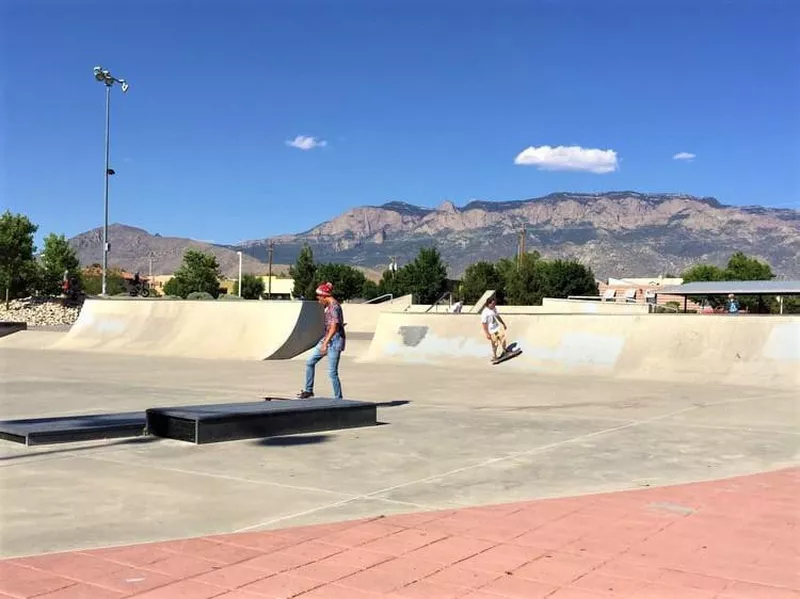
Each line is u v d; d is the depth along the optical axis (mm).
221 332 23031
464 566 4457
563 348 17172
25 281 53812
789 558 4602
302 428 9070
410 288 86750
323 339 11070
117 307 25844
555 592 4055
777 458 7676
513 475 6875
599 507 5766
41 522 5293
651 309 38875
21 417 10188
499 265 98562
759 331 14898
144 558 4559
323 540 4938
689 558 4602
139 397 12461
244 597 3969
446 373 16578
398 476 6816
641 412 10898
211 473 6863
